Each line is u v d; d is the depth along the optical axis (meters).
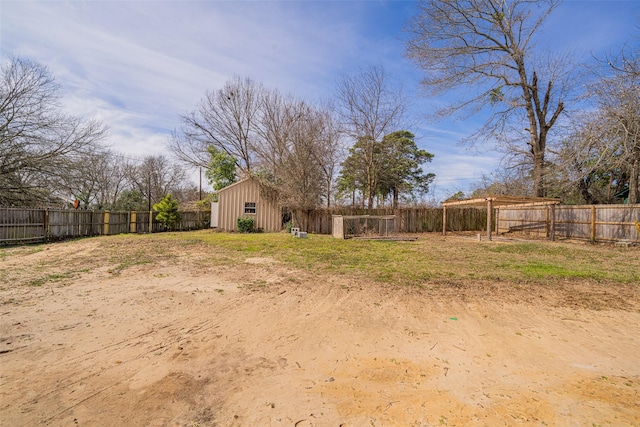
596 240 12.45
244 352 2.90
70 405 2.06
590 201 15.61
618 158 11.12
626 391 2.31
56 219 12.38
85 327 3.36
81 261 7.07
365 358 2.83
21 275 5.65
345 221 13.48
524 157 17.33
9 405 2.04
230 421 1.95
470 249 9.95
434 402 2.18
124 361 2.67
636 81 10.68
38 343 2.96
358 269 6.44
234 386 2.34
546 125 16.66
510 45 16.36
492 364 2.74
